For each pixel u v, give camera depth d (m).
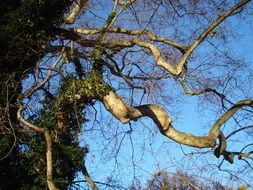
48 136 16.83
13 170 18.02
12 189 17.95
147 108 18.67
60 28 18.91
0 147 17.58
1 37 17.30
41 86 17.98
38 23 18.05
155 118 18.50
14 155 18.06
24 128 17.73
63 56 18.72
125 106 18.56
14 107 17.73
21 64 17.78
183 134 18.23
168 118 18.47
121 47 19.31
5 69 17.70
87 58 18.92
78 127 18.78
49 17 18.34
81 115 19.00
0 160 17.36
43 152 18.00
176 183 17.44
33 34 17.91
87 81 18.47
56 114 18.59
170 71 17.52
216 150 18.22
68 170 18.45
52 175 16.55
